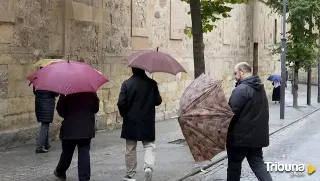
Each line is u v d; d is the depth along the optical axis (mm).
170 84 19000
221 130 6531
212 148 6645
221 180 8688
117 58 15398
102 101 14594
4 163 9344
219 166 10039
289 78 40781
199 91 6746
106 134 13891
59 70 6969
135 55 7906
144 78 7824
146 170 7742
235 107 6598
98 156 10391
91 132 7414
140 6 16656
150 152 7812
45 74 6953
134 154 7926
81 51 13547
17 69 11188
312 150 12336
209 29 13414
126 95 7684
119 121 15586
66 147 7777
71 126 7352
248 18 30562
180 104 6836
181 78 20062
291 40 24609
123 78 15781
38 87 6820
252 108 6656
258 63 33312
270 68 36906
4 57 10781
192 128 6652
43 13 12000
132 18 16156
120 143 12266
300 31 24391
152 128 7766
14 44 11070
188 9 20516
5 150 10648
